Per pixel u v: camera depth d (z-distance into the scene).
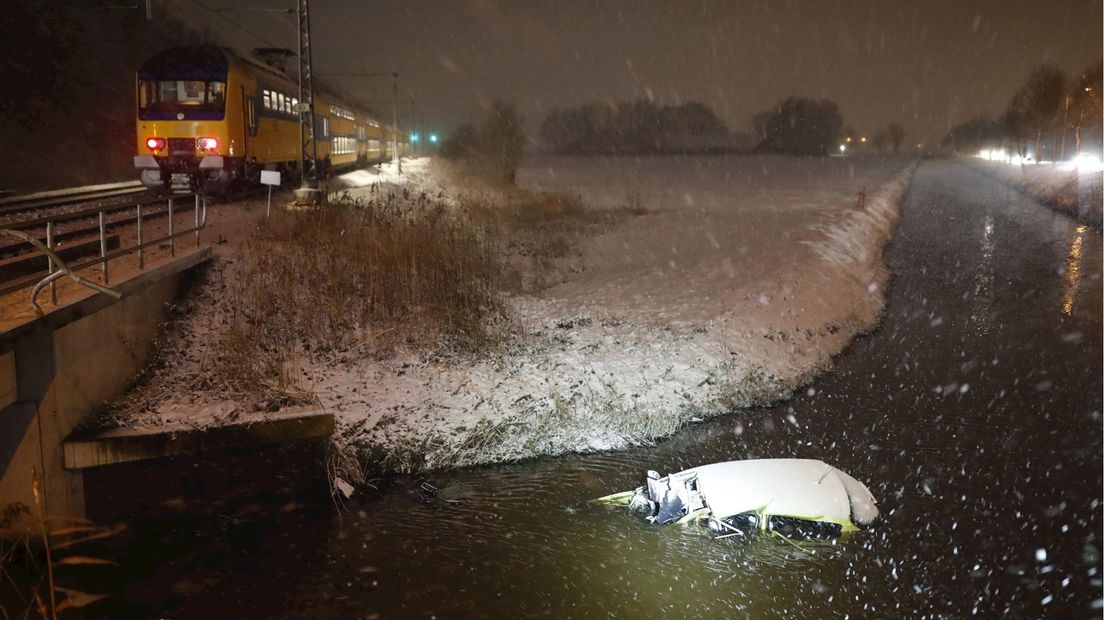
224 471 9.09
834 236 26.53
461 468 10.23
